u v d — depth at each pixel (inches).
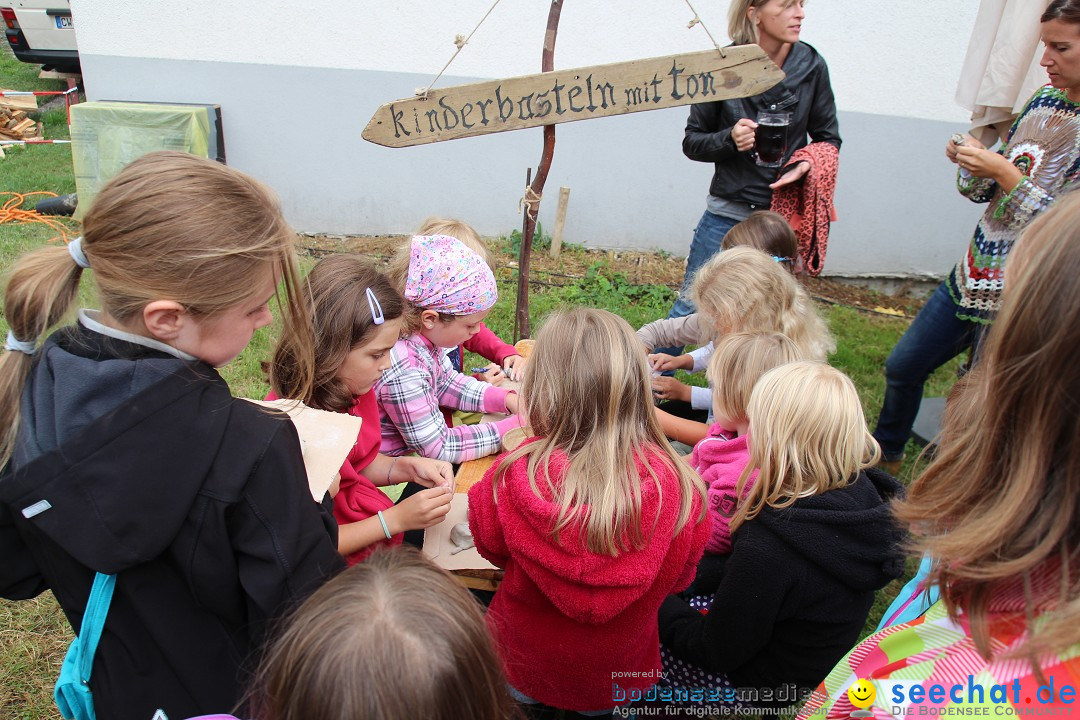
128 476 36.3
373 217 224.5
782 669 65.3
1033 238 27.5
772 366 72.7
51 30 330.3
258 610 41.0
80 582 40.7
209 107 205.9
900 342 119.6
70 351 38.5
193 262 36.7
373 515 67.5
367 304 63.9
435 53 203.5
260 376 145.2
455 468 88.2
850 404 60.2
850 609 61.4
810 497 60.1
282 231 41.0
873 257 223.6
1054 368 25.4
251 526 39.3
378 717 31.7
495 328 172.9
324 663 32.4
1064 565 25.9
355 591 35.3
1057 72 87.0
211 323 39.3
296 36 202.1
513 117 94.4
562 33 199.6
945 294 110.8
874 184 213.0
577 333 53.7
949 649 29.0
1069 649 25.2
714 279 92.1
